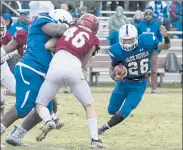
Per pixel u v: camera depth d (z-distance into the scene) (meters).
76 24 16.38
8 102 27.56
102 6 40.94
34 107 15.92
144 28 32.75
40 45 15.80
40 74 15.70
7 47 16.66
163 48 18.67
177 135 20.23
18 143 16.69
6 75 20.95
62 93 32.62
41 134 15.30
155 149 17.48
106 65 38.00
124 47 18.17
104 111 25.69
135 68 18.56
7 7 39.75
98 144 16.41
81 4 37.09
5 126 15.81
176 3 41.03
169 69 38.12
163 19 38.97
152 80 33.81
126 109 18.61
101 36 39.59
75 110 25.77
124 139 19.22
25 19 33.47
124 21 34.72
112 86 37.56
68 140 18.64
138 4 41.31
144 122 22.97
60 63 15.59
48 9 25.62
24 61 15.71
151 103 29.14
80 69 15.77
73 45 15.70
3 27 19.31
